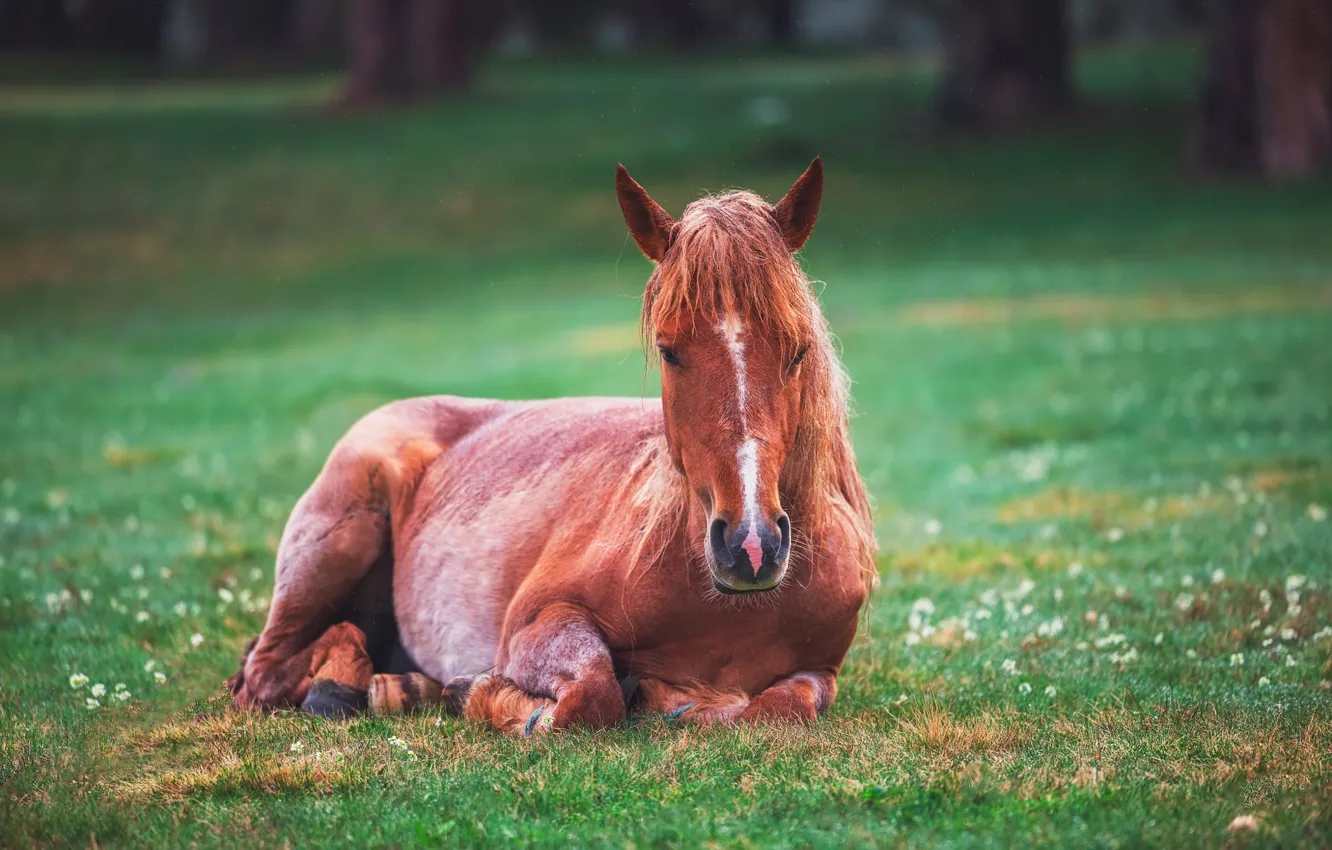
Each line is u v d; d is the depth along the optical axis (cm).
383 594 753
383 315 3131
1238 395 1731
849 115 5094
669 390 556
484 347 2625
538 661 610
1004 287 2922
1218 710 619
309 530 725
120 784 566
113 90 6112
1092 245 3331
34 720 670
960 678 732
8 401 2205
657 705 609
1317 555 951
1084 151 4362
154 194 4375
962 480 1419
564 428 716
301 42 7350
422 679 685
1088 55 6275
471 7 5756
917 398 1939
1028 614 863
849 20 8669
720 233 545
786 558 525
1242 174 3909
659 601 600
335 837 484
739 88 5772
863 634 826
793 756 545
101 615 925
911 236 3634
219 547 1178
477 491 714
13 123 5094
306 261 3741
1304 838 438
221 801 540
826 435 579
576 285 3412
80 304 3300
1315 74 3800
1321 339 2058
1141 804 477
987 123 4691
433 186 4475
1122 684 690
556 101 5566
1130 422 1631
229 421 2020
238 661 804
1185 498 1210
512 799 512
